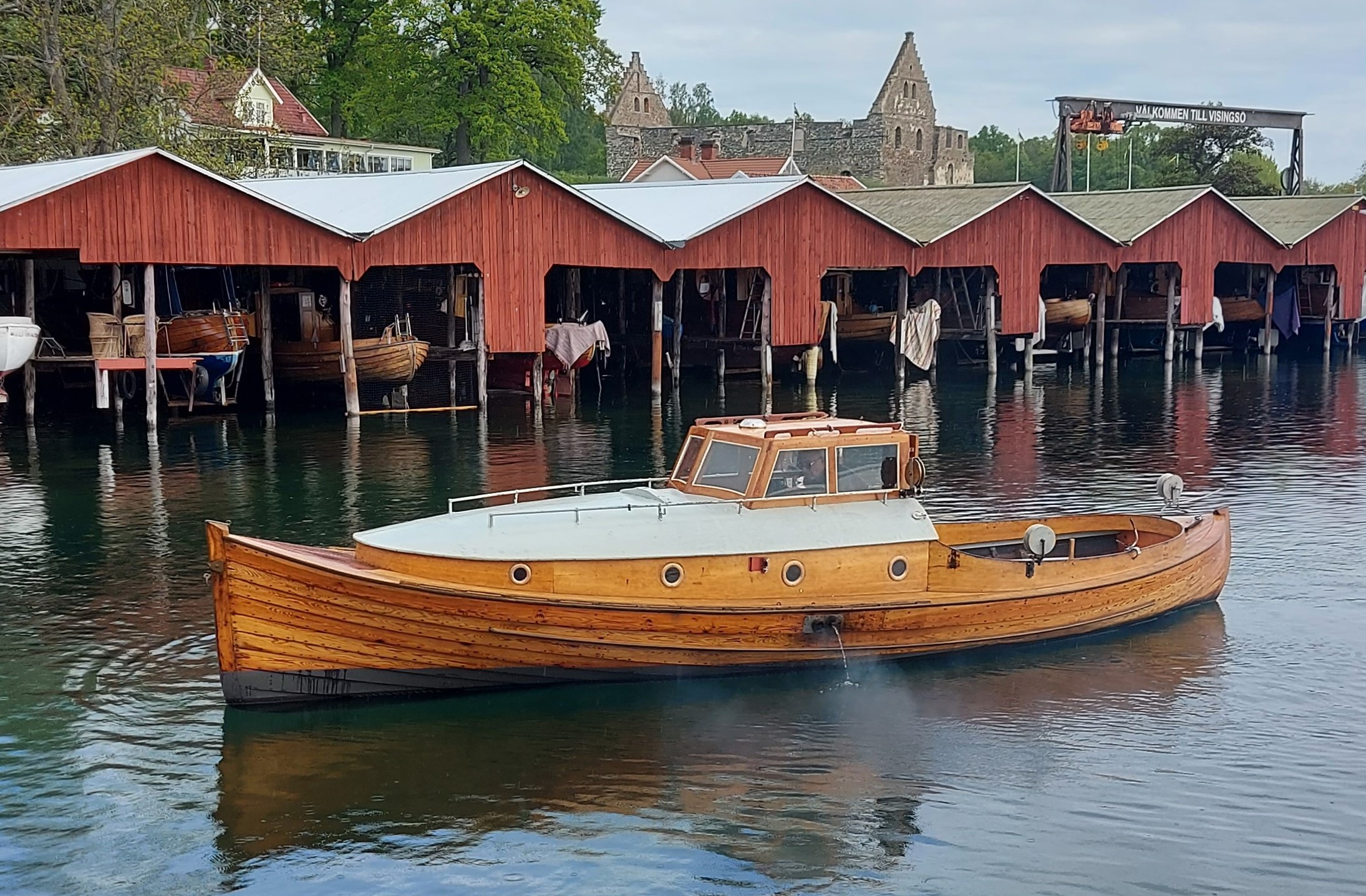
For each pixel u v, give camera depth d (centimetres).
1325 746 1356
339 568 1340
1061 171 6425
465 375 4103
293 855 1145
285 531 2177
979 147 14662
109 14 4550
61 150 4475
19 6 4406
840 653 1502
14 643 1622
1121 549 1844
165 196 3094
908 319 4653
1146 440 3244
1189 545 1773
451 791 1248
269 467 2759
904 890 1096
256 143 5184
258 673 1360
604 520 1453
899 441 1541
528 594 1384
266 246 3253
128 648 1600
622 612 1409
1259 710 1446
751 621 1452
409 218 3453
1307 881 1107
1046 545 1582
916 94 9944
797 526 1485
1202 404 3966
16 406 3653
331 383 4097
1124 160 12062
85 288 3997
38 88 4606
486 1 6600
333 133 7600
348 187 3956
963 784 1273
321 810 1214
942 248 4603
